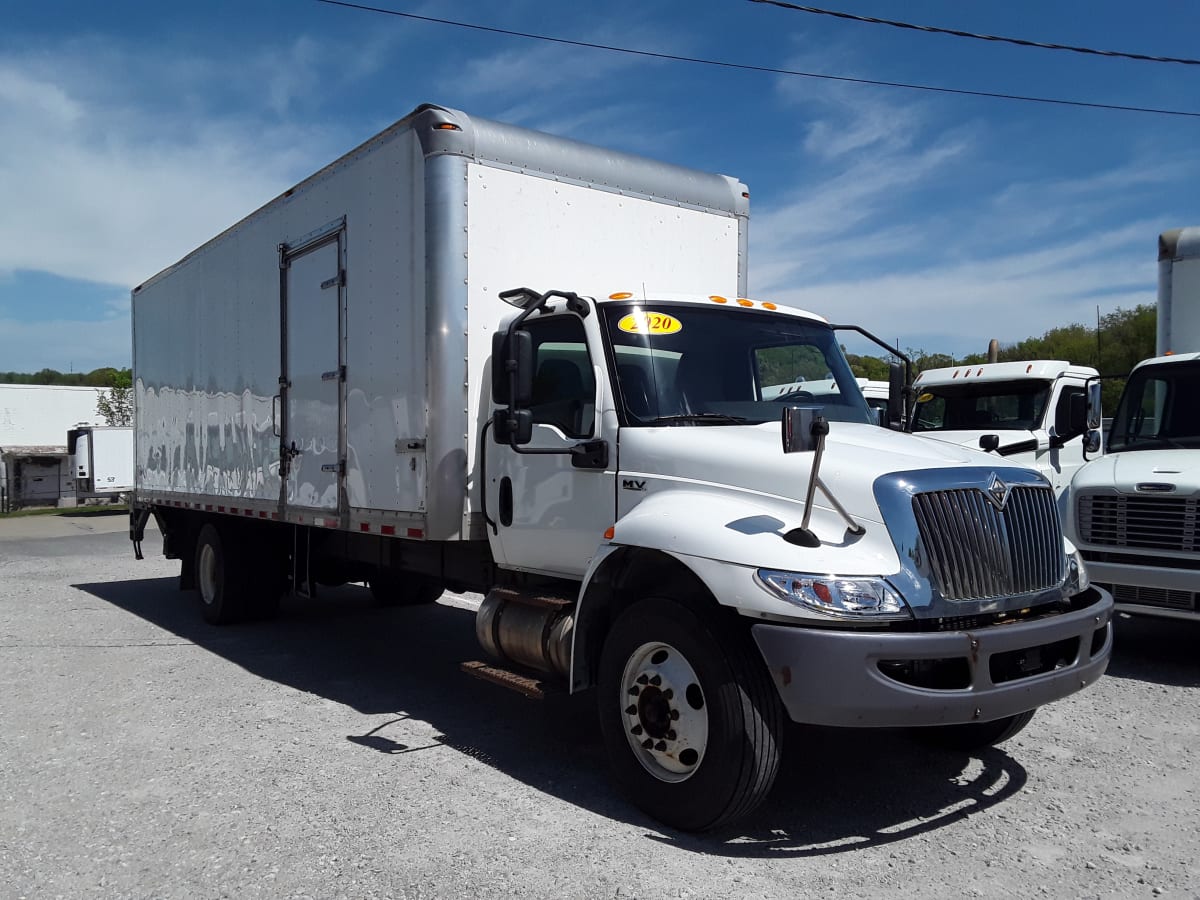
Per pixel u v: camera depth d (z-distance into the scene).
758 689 3.92
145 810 4.50
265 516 8.08
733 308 5.47
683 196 6.78
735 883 3.69
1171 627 8.73
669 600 4.19
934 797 4.65
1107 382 30.78
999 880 3.73
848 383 5.68
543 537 5.29
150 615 10.18
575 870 3.80
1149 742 5.45
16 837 4.22
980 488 4.12
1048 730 5.69
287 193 7.54
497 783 4.84
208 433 9.34
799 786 4.80
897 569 3.85
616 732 4.43
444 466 5.63
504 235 5.85
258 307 8.13
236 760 5.23
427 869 3.82
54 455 38.47
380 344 6.20
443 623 9.59
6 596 11.72
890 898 3.57
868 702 3.65
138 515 11.64
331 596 11.42
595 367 5.02
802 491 4.13
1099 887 3.68
